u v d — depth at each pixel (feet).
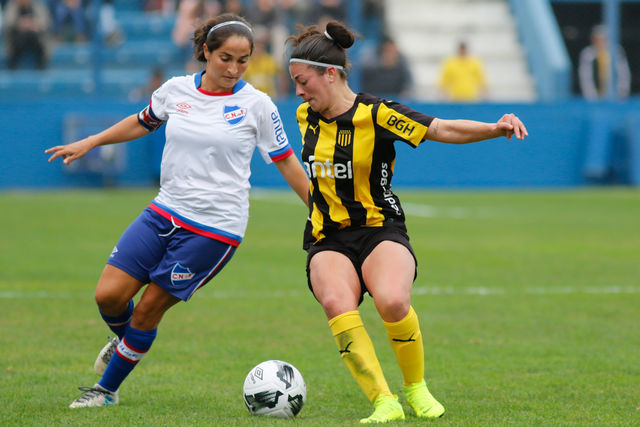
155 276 54.03
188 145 54.39
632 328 79.66
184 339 75.36
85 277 106.63
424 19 296.92
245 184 55.77
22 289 98.17
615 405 54.39
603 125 243.60
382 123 52.75
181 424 49.62
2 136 226.99
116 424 49.65
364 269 52.90
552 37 276.41
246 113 54.90
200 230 54.19
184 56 279.90
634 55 274.36
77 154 56.65
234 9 262.26
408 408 54.80
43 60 264.52
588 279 107.65
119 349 54.65
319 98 53.21
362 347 50.80
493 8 299.17
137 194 219.00
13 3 264.11
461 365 66.13
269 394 51.57
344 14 258.98
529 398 56.39
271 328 80.02
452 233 155.53
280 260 123.54
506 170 244.22
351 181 53.57
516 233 155.84
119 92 270.26
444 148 243.60
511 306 90.17
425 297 95.50
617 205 202.49
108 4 283.18
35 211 180.14
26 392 57.77
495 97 277.64
